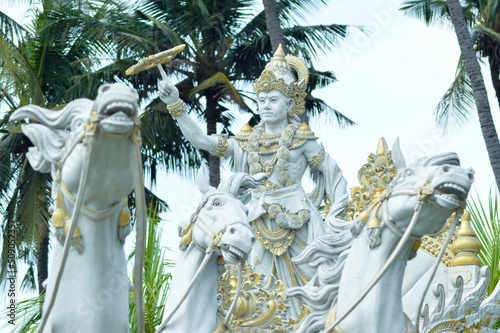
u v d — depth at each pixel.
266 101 8.45
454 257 7.27
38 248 17.73
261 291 6.77
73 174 4.56
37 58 17.66
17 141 17.11
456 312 6.91
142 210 4.46
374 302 5.74
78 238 4.63
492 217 9.84
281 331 6.72
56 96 17.69
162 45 18.30
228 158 18.30
